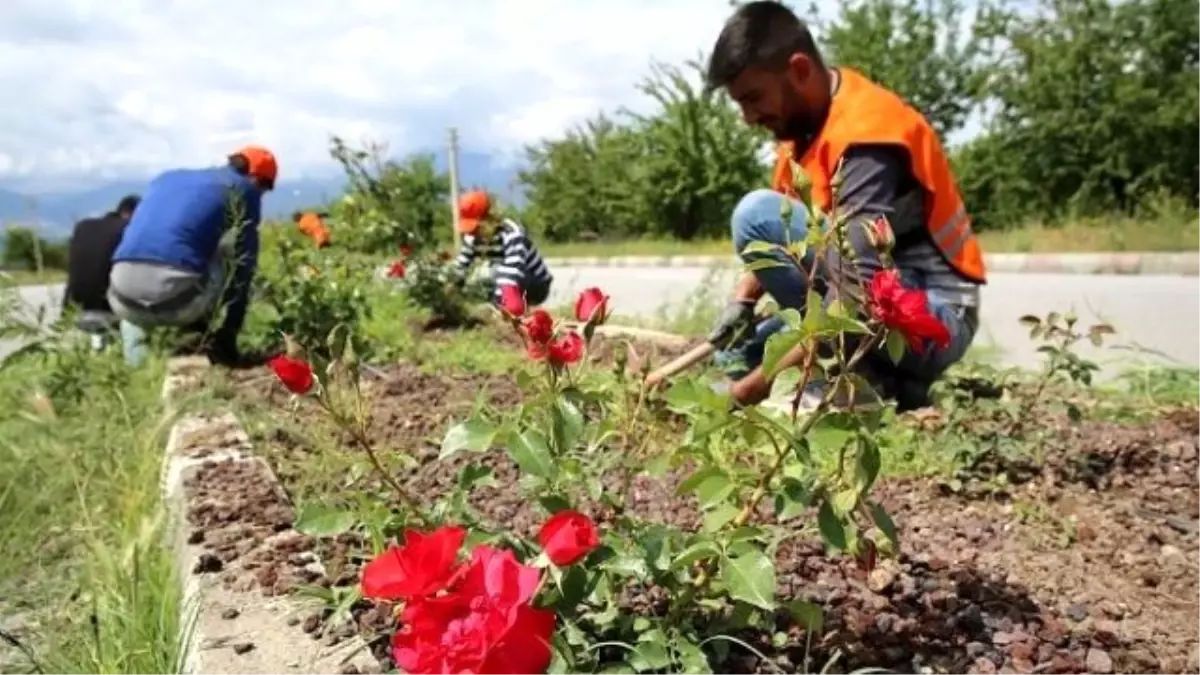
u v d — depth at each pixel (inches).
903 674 68.2
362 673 66.0
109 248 243.9
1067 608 79.2
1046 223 737.0
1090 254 439.2
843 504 60.6
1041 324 124.6
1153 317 274.8
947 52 885.2
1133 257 417.1
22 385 173.8
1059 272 430.3
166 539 103.0
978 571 85.4
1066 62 716.0
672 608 64.2
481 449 63.0
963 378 129.0
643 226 1095.6
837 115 121.7
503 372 192.9
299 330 229.5
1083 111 722.8
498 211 293.9
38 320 178.1
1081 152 733.9
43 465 132.9
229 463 119.4
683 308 295.7
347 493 87.0
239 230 213.8
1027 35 749.3
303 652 69.8
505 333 258.5
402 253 297.4
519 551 62.9
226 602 78.2
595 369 151.2
